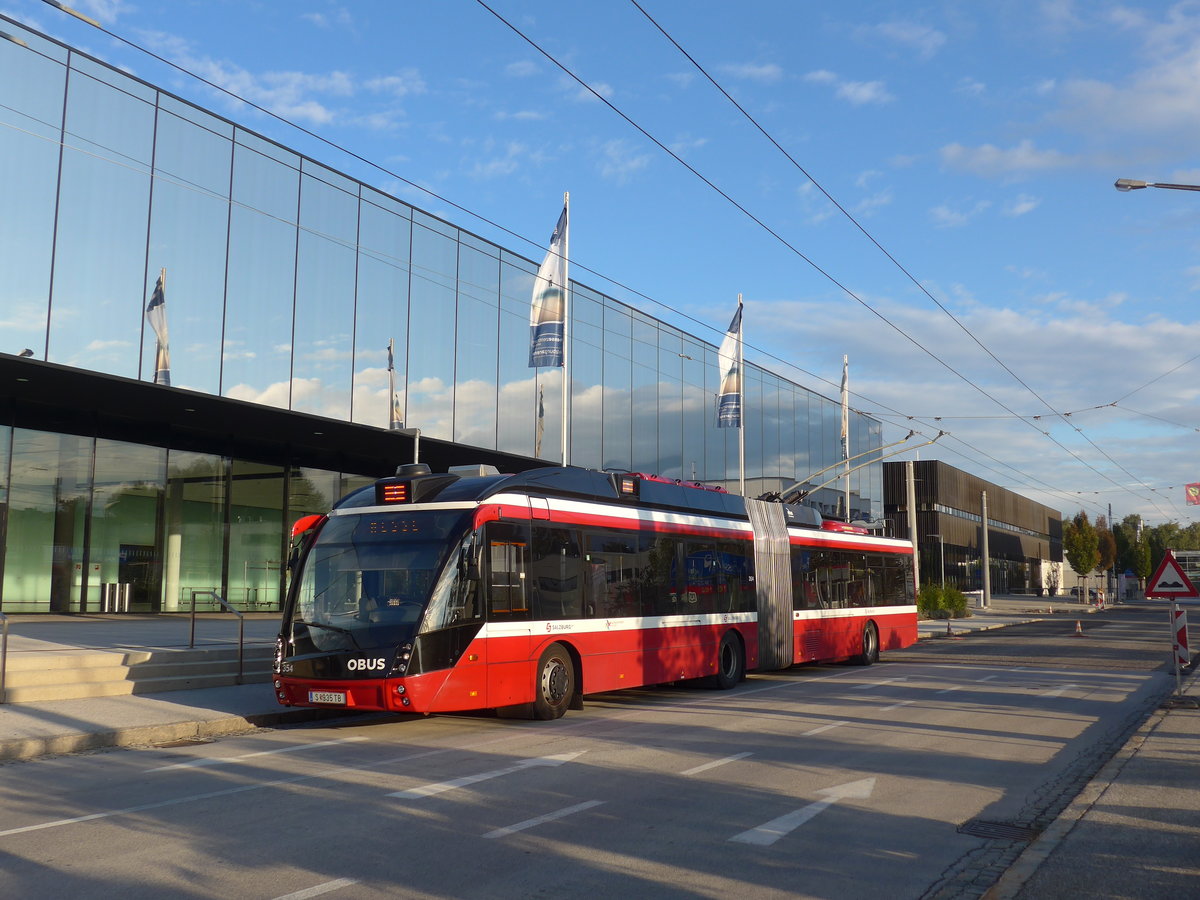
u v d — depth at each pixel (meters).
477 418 32.31
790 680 21.28
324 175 27.81
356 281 28.55
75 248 22.16
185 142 24.45
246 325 25.59
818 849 7.42
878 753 11.66
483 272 32.97
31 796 9.00
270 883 6.36
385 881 6.45
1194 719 14.32
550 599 14.54
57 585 25.48
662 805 8.78
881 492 65.88
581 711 15.54
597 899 6.15
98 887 6.25
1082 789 9.57
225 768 10.42
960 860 7.20
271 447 31.25
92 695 14.65
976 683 20.45
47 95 21.80
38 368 21.59
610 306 38.91
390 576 12.93
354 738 12.62
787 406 52.69
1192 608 83.12
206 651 16.94
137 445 27.53
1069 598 104.12
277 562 31.31
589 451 37.16
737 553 20.00
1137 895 6.11
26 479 24.94
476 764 10.70
